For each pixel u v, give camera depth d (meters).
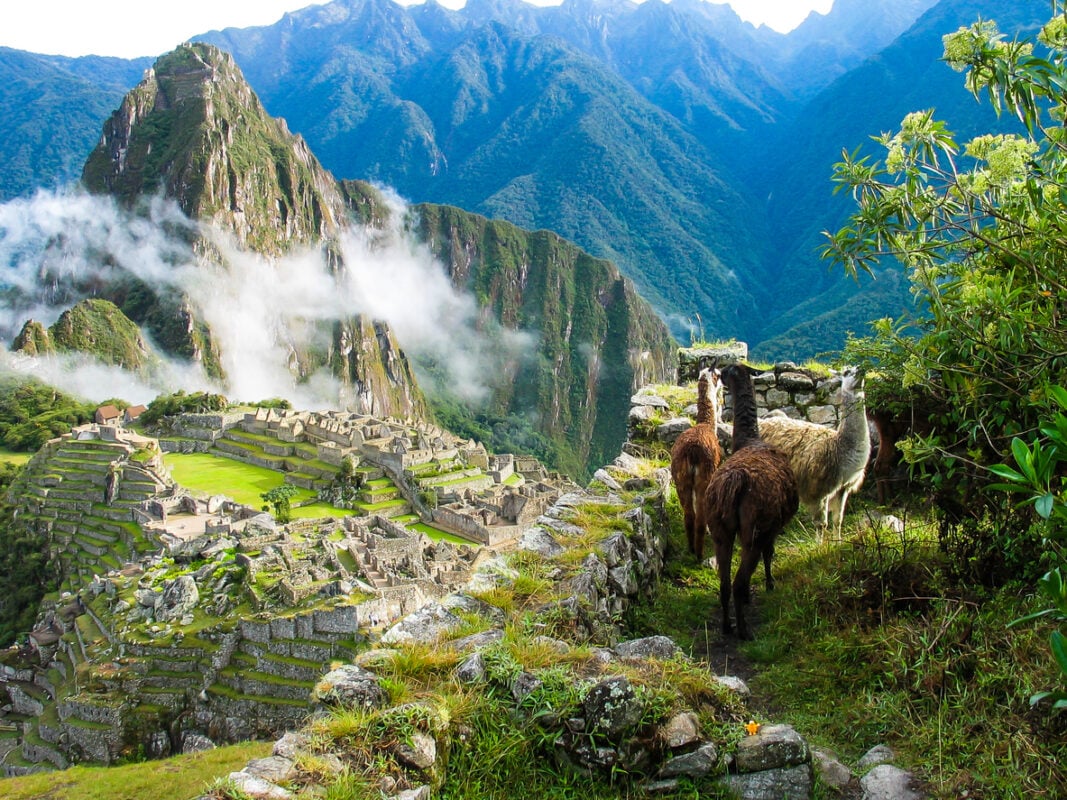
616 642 6.34
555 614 5.85
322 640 31.03
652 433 11.98
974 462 6.10
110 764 30.44
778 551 8.81
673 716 4.70
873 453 10.02
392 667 5.11
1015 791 4.34
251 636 32.19
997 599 6.04
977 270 6.07
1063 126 5.37
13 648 42.53
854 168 6.13
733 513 6.87
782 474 7.09
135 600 38.31
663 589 8.17
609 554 7.12
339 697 4.85
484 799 4.41
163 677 32.12
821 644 6.36
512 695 4.90
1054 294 5.54
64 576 59.22
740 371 8.60
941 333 5.84
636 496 8.84
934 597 6.31
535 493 71.62
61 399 118.00
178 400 108.06
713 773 4.57
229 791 3.97
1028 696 4.90
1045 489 3.75
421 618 5.91
